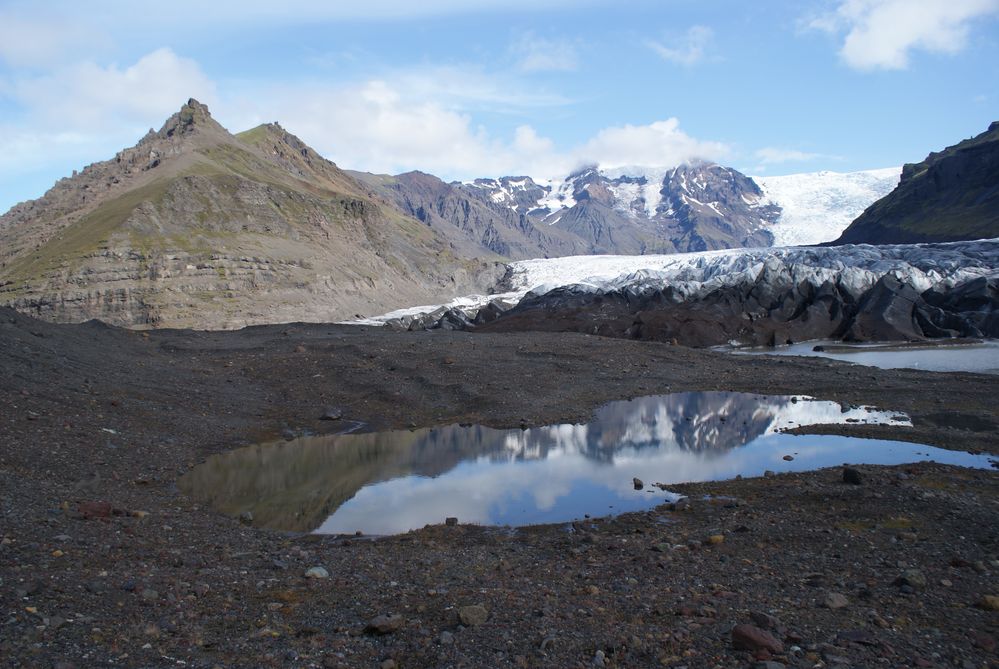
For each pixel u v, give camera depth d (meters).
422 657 7.05
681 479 17.17
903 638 7.27
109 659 6.53
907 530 11.45
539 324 59.56
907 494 13.24
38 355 24.84
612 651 7.10
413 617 8.17
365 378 30.53
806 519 12.54
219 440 21.75
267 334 43.62
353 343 37.81
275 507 15.41
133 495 15.04
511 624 7.82
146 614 7.81
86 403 21.67
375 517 14.67
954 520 11.74
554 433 22.97
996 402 24.28
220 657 6.87
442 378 30.45
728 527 12.43
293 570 10.40
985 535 10.91
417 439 22.53
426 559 11.17
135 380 26.09
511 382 30.19
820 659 6.77
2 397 19.75
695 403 27.34
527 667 6.79
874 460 17.92
